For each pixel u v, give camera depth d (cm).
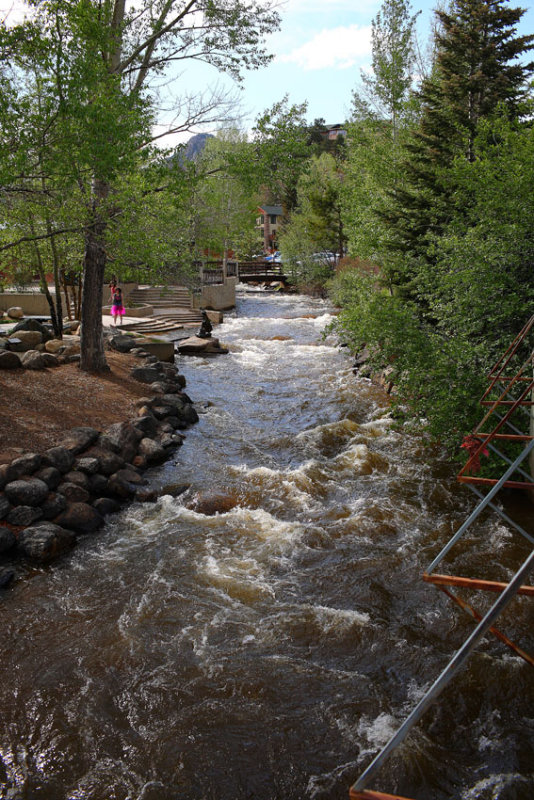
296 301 4212
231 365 2130
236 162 1379
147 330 2623
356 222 2262
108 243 1165
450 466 1188
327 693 595
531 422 1021
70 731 547
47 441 1113
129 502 1052
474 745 532
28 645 667
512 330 1116
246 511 1010
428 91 1905
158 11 1445
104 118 973
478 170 1179
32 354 1510
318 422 1493
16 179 982
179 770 506
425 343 1138
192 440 1372
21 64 998
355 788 219
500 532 916
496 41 1856
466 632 688
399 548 879
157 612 729
